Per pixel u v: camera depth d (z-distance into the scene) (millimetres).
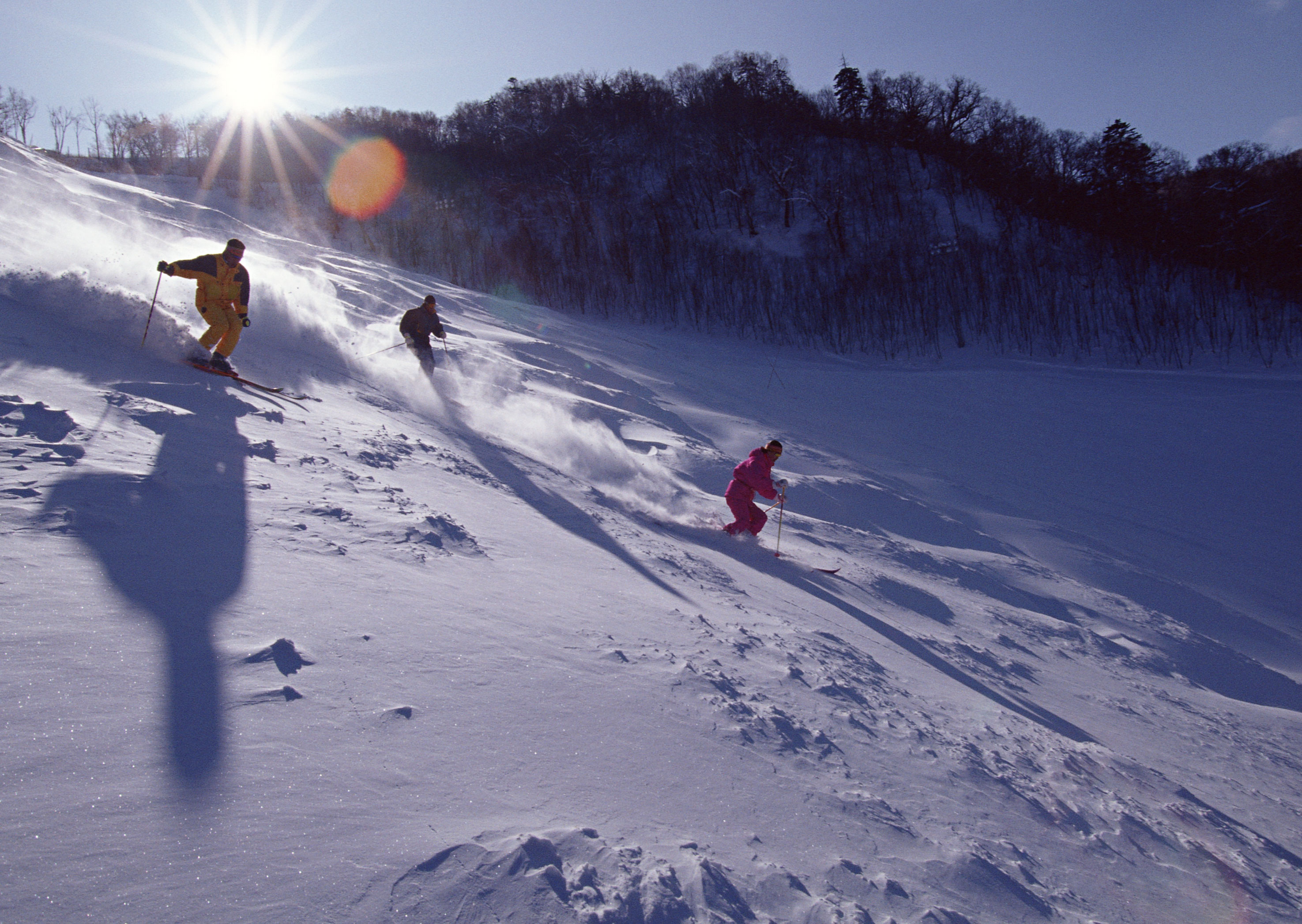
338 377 9312
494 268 63594
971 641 7172
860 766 3203
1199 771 5270
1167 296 54500
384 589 3359
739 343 52250
